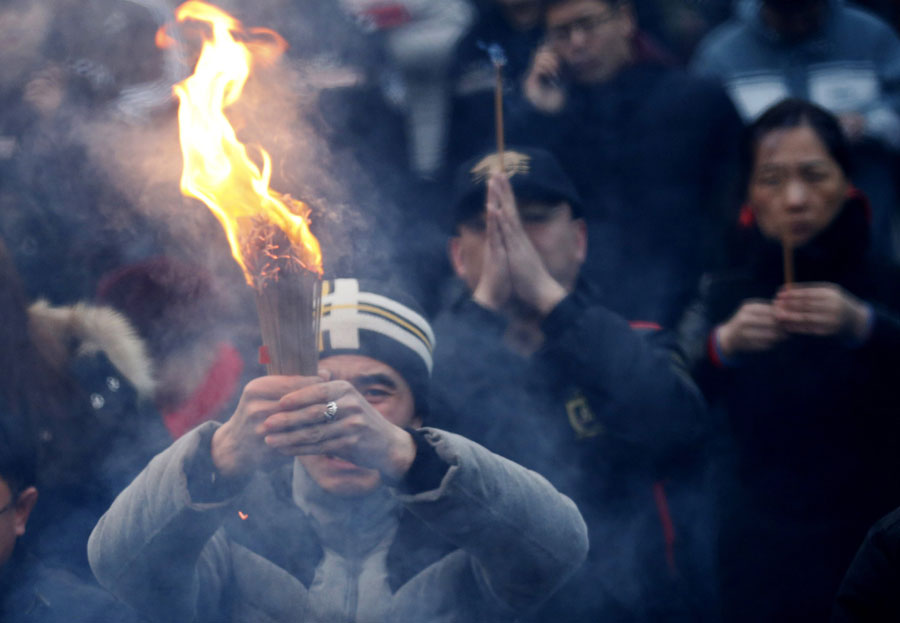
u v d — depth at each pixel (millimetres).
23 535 6551
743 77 12359
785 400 8391
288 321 4945
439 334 7641
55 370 6758
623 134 10172
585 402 7453
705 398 8602
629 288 9789
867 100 12148
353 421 5023
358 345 6184
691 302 9859
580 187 10102
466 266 8344
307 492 6180
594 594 7145
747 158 8938
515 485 5430
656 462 7438
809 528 8336
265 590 5988
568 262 8109
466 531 5285
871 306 8242
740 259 9148
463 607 5945
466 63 11445
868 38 12305
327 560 6082
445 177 11188
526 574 5523
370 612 5898
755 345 8328
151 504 5234
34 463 6117
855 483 8320
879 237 12023
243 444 5086
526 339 7660
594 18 10117
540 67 10406
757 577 8406
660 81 10430
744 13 13039
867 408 8297
